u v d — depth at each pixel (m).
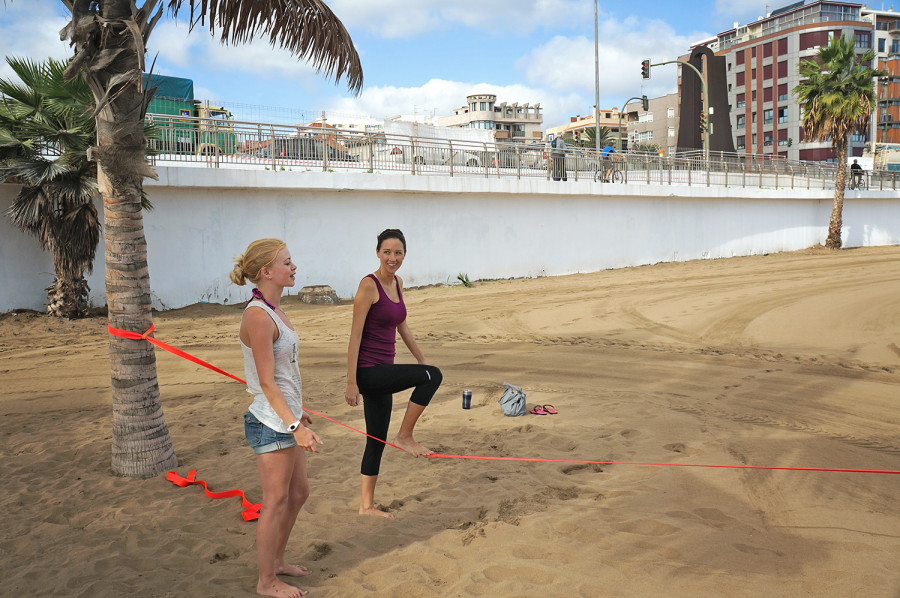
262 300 3.39
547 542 4.16
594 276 22.09
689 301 16.03
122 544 4.30
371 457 4.57
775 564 3.81
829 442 6.22
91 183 12.53
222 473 5.66
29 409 8.00
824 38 68.12
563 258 22.81
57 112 12.33
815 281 18.92
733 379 8.98
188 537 4.37
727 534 4.21
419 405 4.66
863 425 6.82
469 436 6.64
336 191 17.98
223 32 6.23
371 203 18.67
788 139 70.69
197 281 16.14
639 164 25.47
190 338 12.45
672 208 25.84
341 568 3.89
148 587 3.71
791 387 8.47
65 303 13.60
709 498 4.84
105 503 5.00
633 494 4.95
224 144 16.95
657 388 8.58
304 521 4.57
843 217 31.86
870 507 4.64
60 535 4.45
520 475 5.45
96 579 3.82
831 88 29.75
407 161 20.08
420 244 19.70
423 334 12.97
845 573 3.68
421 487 5.23
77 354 11.05
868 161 45.41
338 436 6.71
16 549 4.27
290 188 17.05
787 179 30.61
